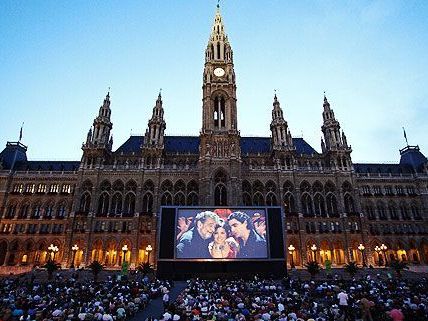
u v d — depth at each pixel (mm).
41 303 28781
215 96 96750
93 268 56312
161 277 60562
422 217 90375
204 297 32562
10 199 88625
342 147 92875
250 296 34594
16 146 99625
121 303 28844
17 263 81938
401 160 106312
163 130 94250
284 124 95312
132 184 86625
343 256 81312
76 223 81625
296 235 82312
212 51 105250
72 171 91750
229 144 87812
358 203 86125
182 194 85812
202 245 62719
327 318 24375
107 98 98375
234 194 81875
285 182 88125
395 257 85438
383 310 25438
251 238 63719
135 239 79500
